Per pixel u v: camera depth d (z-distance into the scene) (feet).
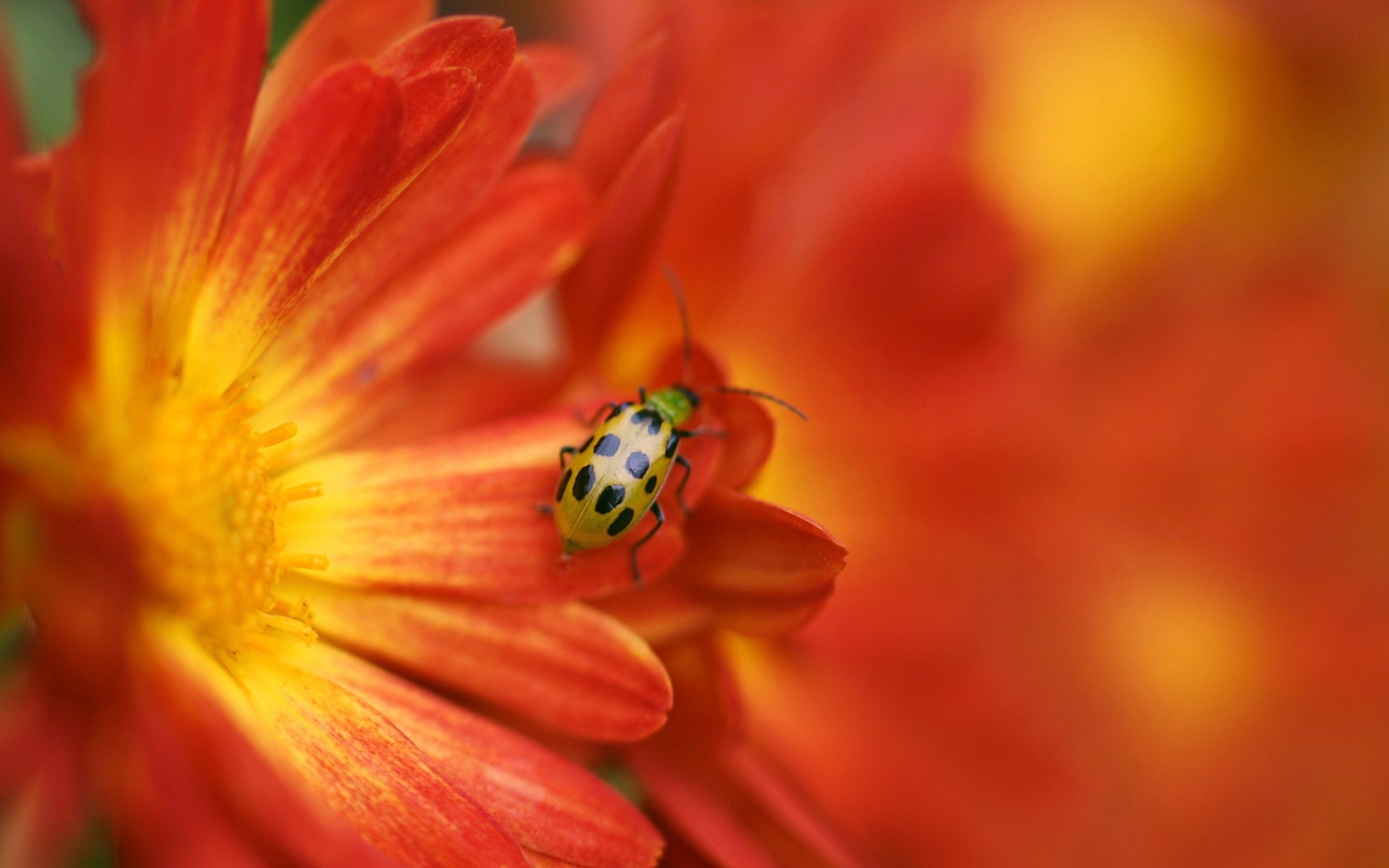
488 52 0.38
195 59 0.37
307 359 0.39
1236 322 0.54
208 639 0.38
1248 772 0.49
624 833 0.38
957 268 0.46
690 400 0.40
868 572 0.47
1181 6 0.57
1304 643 0.50
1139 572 0.49
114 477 0.37
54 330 0.35
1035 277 0.49
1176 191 0.55
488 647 0.39
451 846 0.37
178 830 0.35
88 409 0.37
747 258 0.45
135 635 0.37
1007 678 0.47
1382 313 0.55
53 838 0.35
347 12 0.38
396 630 0.39
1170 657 0.49
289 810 0.35
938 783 0.46
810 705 0.45
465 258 0.40
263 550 0.38
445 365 0.41
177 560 0.38
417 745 0.38
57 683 0.35
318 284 0.39
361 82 0.37
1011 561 0.48
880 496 0.47
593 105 0.40
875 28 0.46
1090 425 0.50
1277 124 0.57
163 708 0.37
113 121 0.36
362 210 0.38
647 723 0.39
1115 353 0.52
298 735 0.38
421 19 0.39
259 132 0.38
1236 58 0.57
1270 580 0.50
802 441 0.47
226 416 0.38
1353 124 0.58
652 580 0.39
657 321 0.45
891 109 0.46
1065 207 0.54
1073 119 0.54
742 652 0.45
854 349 0.46
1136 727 0.48
